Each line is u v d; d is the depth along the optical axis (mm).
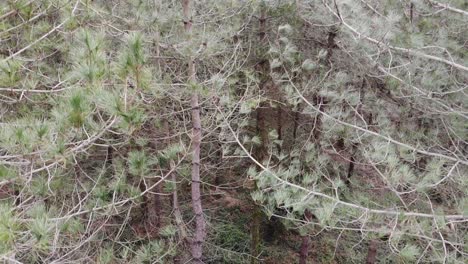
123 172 3902
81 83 3148
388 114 4398
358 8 3842
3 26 3094
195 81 4016
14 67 2754
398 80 3756
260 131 5824
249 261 6887
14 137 2398
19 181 2758
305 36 5750
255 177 3633
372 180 4312
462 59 3998
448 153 3947
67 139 2750
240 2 4730
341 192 4176
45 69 4203
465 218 3221
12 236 2057
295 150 4441
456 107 4020
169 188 4637
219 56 5160
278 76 4750
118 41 4234
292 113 7289
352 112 4910
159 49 4305
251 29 5746
